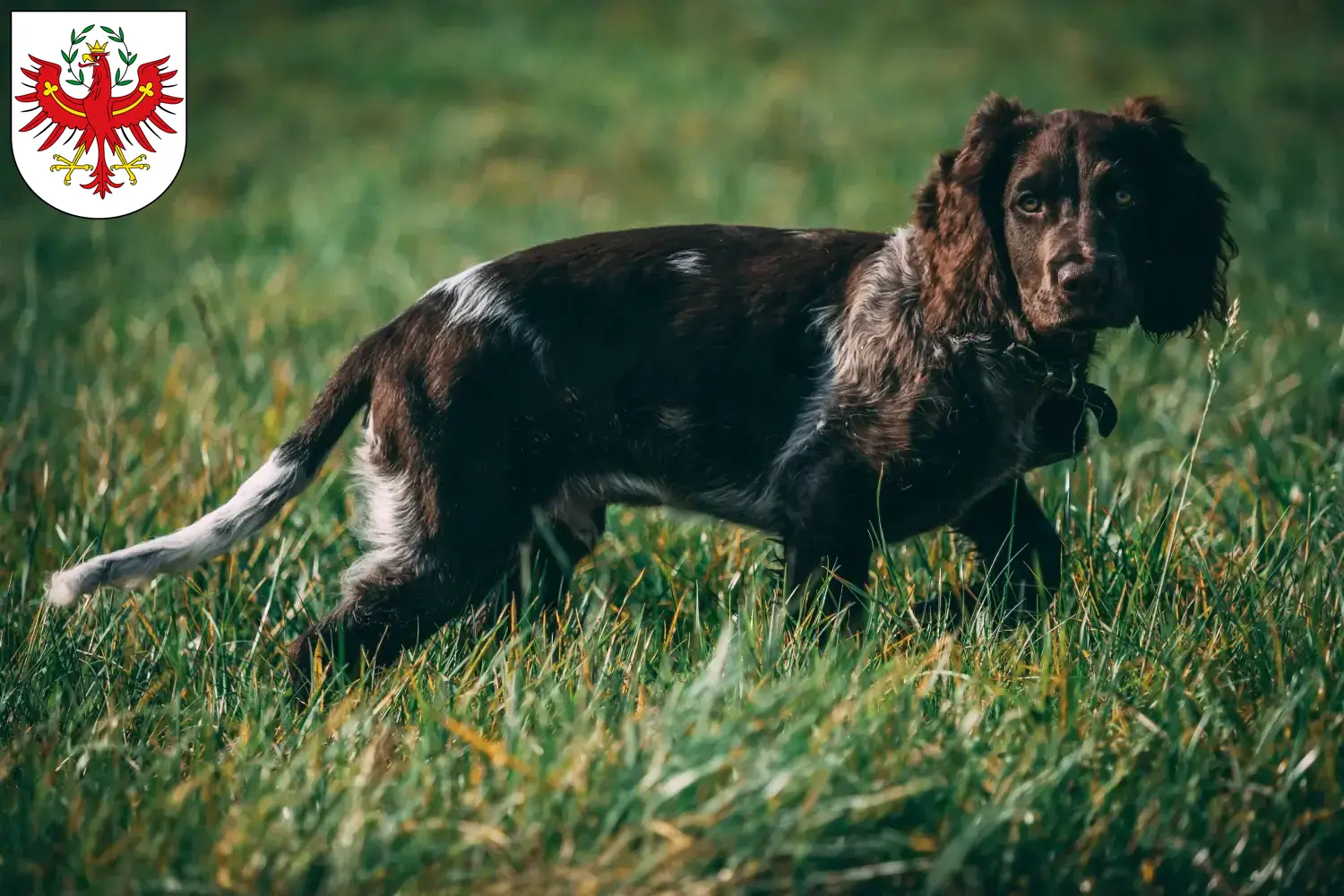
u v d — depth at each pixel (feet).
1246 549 20.67
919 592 21.04
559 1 96.37
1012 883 14.12
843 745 14.78
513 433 19.83
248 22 90.68
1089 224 17.76
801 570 19.56
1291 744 15.79
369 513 20.33
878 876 13.98
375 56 84.64
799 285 19.58
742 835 13.70
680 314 19.63
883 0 95.30
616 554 23.08
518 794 14.37
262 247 52.42
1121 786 15.29
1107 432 19.58
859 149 67.26
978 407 18.88
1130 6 92.22
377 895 13.78
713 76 81.35
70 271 48.26
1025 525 20.45
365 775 15.05
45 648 19.34
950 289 18.65
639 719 15.85
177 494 25.49
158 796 15.23
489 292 19.93
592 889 13.35
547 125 72.23
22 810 15.11
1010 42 85.66
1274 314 35.94
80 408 30.78
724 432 19.67
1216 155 60.34
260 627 20.62
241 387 31.42
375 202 59.88
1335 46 84.12
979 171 18.60
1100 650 17.98
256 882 13.80
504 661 17.65
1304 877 14.42
